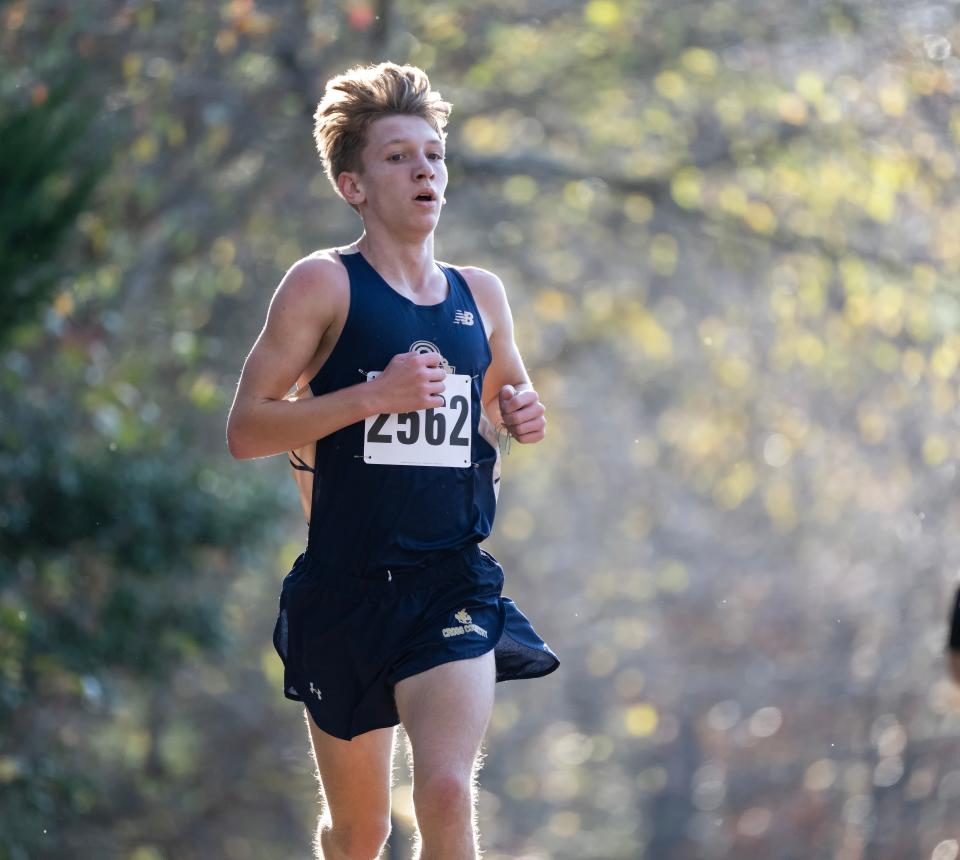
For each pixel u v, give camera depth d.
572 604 86.00
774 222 52.78
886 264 52.91
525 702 84.31
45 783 33.16
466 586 13.38
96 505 35.94
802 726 69.75
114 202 40.38
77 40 39.50
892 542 65.81
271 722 57.25
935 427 59.47
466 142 53.22
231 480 39.75
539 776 87.00
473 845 12.27
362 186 13.30
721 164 53.91
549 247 59.78
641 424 79.00
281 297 12.98
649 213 54.12
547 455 77.50
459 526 13.36
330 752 14.05
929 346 54.88
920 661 59.28
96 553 37.19
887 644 62.91
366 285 13.12
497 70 51.12
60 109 25.95
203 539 38.09
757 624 77.69
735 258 54.88
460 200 55.94
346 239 51.66
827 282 53.19
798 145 51.66
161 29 43.59
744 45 51.66
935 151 50.94
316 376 13.21
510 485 82.19
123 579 37.88
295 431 12.70
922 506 60.22
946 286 53.50
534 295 59.59
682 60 50.56
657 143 54.81
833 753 65.38
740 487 65.44
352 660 13.39
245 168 49.81
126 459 37.03
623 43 50.69
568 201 54.56
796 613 74.75
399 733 41.41
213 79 46.31
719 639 80.31
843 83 51.19
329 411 12.61
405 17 47.75
